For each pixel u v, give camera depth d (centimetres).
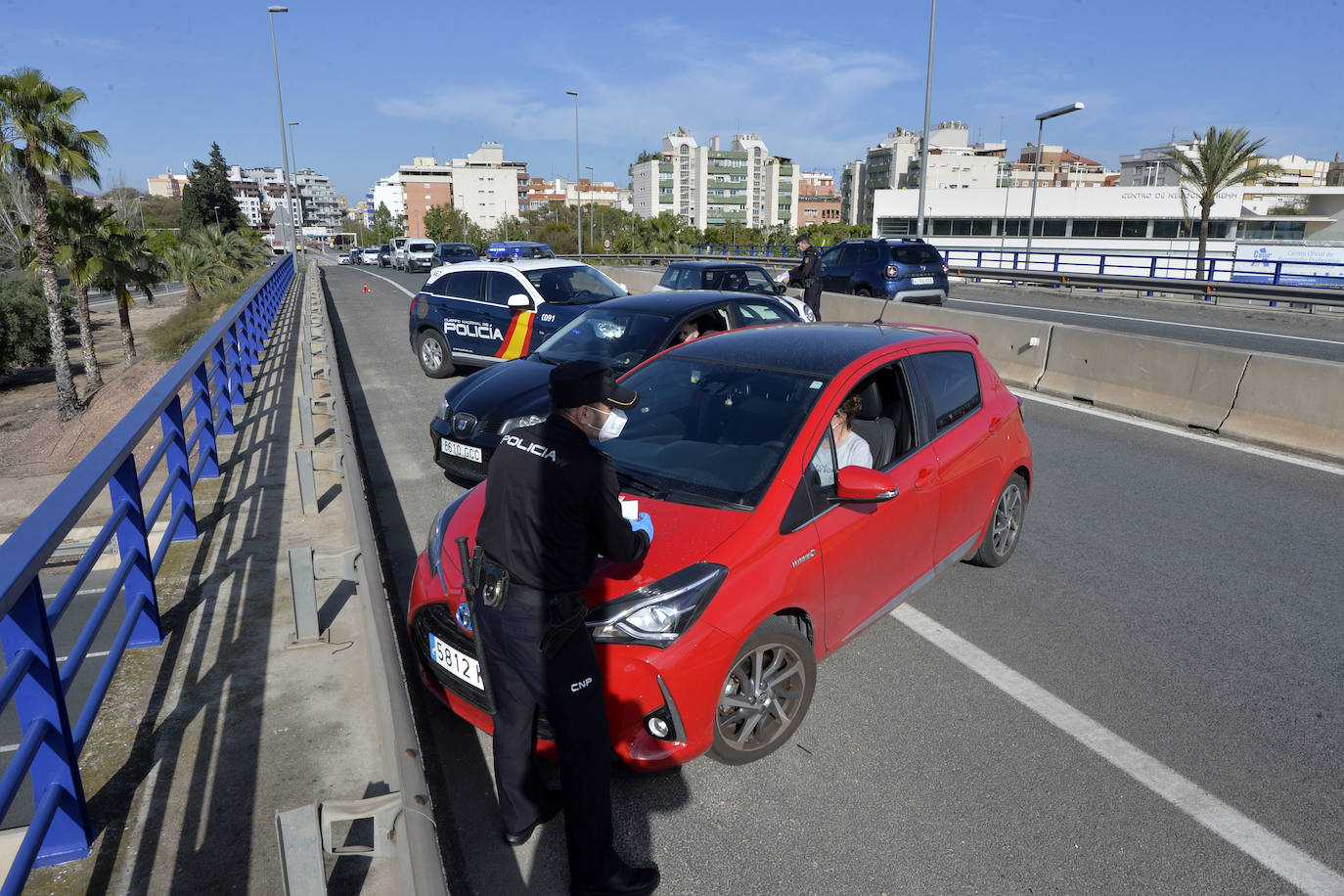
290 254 4138
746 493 332
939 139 10862
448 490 624
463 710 305
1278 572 509
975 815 295
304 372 698
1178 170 3819
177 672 332
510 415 563
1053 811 297
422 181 16588
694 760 325
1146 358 938
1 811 191
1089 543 555
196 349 531
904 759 325
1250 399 827
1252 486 678
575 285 1014
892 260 1859
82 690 770
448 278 1053
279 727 300
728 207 13738
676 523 317
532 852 274
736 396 386
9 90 2661
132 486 330
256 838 248
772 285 1134
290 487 553
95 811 256
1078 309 2172
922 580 422
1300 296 2055
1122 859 275
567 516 235
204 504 520
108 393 3125
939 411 429
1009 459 480
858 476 332
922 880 264
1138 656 407
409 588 454
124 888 228
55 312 3055
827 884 262
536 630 239
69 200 3209
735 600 296
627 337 675
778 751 330
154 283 3738
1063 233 5384
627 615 279
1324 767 327
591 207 10819
